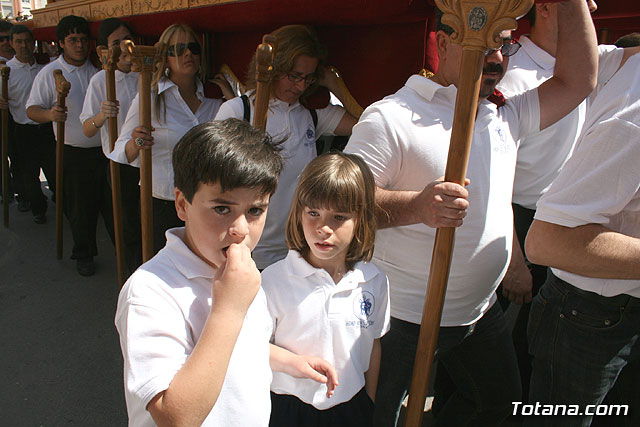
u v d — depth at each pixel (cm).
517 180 243
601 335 150
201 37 289
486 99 176
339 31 228
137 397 92
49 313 344
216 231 102
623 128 129
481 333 187
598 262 135
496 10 117
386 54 213
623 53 186
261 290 126
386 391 181
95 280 395
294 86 221
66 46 396
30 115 405
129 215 358
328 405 150
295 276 151
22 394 264
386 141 159
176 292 104
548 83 186
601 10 243
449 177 132
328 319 149
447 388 240
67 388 270
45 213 530
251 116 224
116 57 298
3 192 493
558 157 234
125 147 270
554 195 140
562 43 179
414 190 162
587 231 135
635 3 235
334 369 145
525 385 255
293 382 150
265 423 114
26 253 443
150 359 95
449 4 122
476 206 165
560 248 138
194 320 104
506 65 167
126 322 100
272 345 148
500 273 176
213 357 92
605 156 131
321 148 264
